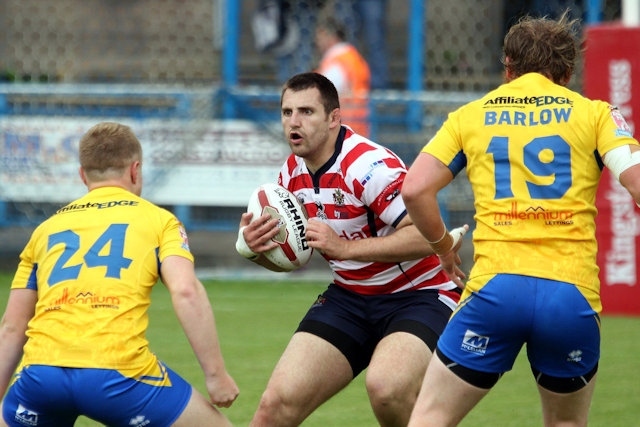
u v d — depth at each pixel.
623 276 32.00
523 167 14.27
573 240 14.09
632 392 23.36
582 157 14.27
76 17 48.94
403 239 16.36
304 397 16.34
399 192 16.55
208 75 48.12
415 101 38.34
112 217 14.95
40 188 38.06
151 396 14.08
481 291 14.15
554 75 14.97
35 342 14.31
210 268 40.09
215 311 33.12
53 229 15.06
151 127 37.88
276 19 44.88
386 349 16.23
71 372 13.92
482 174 14.53
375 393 15.76
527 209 14.15
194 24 48.88
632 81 30.58
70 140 37.78
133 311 14.33
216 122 37.72
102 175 15.48
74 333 14.12
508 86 14.88
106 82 48.78
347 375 16.95
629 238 31.75
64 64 48.50
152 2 49.00
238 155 37.69
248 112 38.06
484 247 14.35
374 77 44.59
